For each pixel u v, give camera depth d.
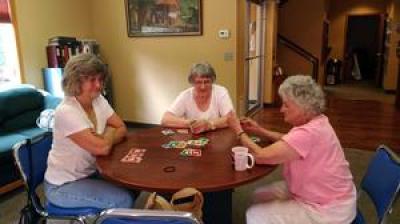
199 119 2.18
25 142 1.67
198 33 4.42
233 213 2.42
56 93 4.16
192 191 1.27
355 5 10.02
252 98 6.01
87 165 1.74
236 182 1.35
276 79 6.40
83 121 1.65
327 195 1.43
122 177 1.41
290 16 7.74
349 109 6.03
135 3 4.64
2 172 2.76
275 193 1.64
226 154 1.66
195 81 2.19
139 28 4.71
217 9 4.27
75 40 4.31
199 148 1.76
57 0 4.37
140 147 1.79
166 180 1.38
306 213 1.43
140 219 1.03
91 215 1.54
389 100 6.90
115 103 5.16
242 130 1.86
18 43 3.90
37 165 1.75
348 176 1.47
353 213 1.43
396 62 7.63
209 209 1.87
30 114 3.55
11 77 3.91
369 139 4.20
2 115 3.24
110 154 1.69
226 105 2.26
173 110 2.28
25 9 3.95
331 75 9.41
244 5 4.51
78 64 1.66
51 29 4.32
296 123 1.51
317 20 7.60
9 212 2.51
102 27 4.94
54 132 1.69
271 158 1.44
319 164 1.42
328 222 1.40
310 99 1.43
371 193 1.52
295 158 1.43
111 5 4.80
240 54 4.48
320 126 1.44
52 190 1.66
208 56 4.46
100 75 1.71
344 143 4.04
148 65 4.82
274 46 6.32
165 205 1.32
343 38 10.34
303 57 7.78
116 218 1.05
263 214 1.46
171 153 1.69
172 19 4.51
